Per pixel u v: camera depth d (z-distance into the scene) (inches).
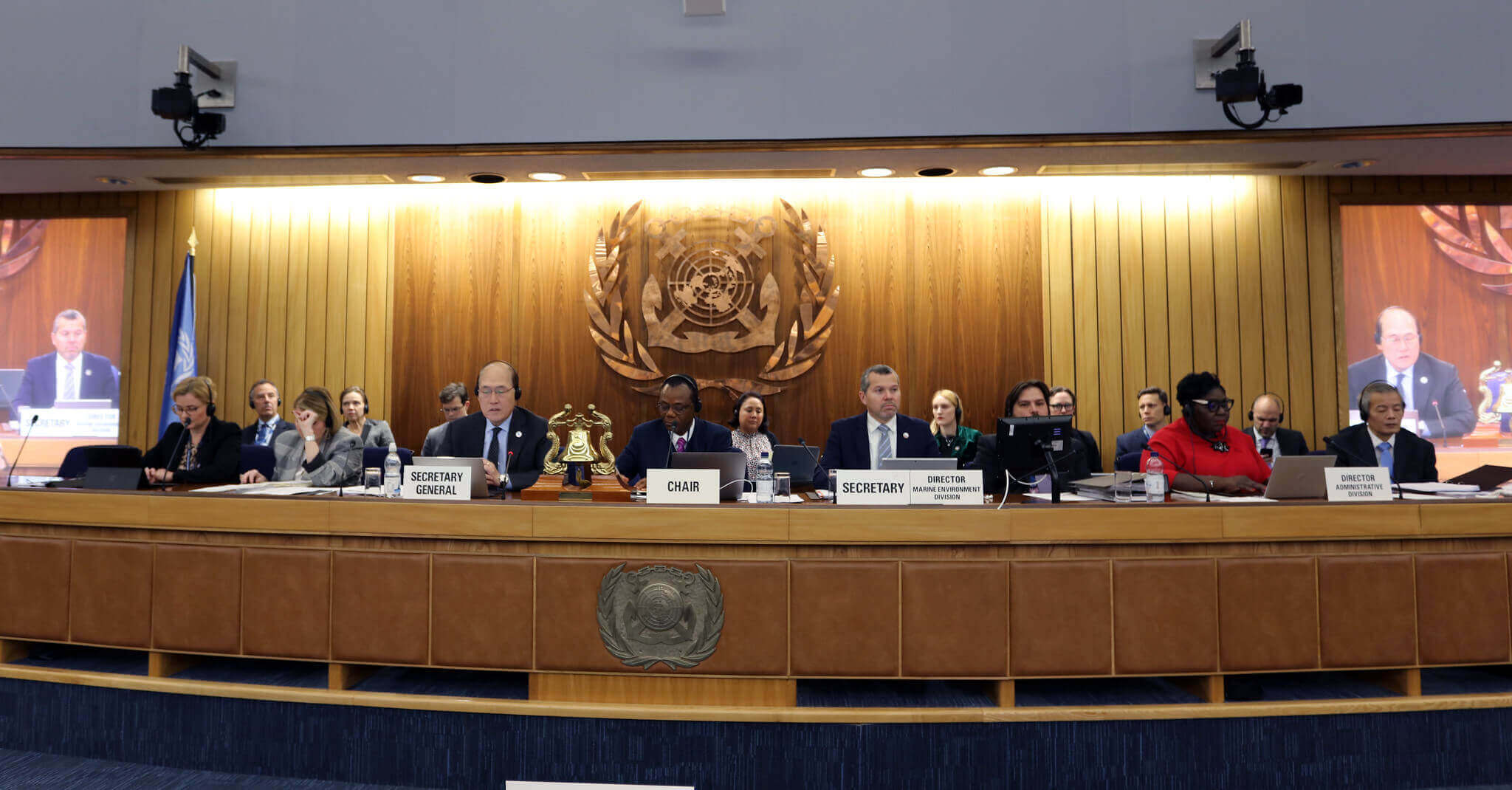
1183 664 108.5
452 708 112.4
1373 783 111.8
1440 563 112.0
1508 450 227.8
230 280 241.8
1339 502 111.9
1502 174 227.0
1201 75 185.2
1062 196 233.1
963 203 233.3
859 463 164.1
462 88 190.1
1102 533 108.2
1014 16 187.9
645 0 189.9
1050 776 109.5
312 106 191.0
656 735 110.0
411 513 112.0
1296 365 228.5
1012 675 107.7
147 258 243.9
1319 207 230.7
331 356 238.7
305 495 119.0
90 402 245.1
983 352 231.5
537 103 189.2
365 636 112.9
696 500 112.3
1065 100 186.5
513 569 110.7
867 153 194.1
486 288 236.1
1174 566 109.0
